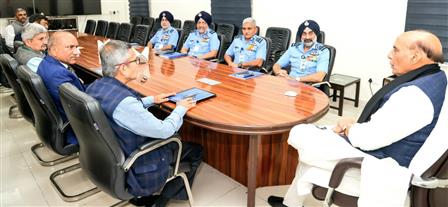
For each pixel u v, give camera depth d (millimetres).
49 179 2318
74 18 7043
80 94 1345
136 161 1492
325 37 4160
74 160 2592
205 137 2355
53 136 1902
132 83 2152
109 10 7484
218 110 1718
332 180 1295
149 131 1452
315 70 2977
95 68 2939
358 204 1226
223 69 2742
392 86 1411
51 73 1891
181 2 6129
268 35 4441
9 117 3580
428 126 1246
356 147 1395
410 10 3416
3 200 2059
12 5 6297
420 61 1326
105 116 1339
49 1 6672
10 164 2533
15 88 2172
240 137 2133
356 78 3895
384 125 1282
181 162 1801
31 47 2709
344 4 3900
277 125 1537
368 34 3785
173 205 2004
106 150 1383
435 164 1181
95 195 2113
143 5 7059
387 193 1175
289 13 4473
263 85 2230
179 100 1837
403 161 1323
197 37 4191
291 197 1720
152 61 3076
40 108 1842
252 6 4930
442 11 3207
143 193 1533
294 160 2145
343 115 3666
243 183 2215
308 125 1501
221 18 5430
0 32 6285
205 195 2094
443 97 1251
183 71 2641
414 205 1253
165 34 4680
